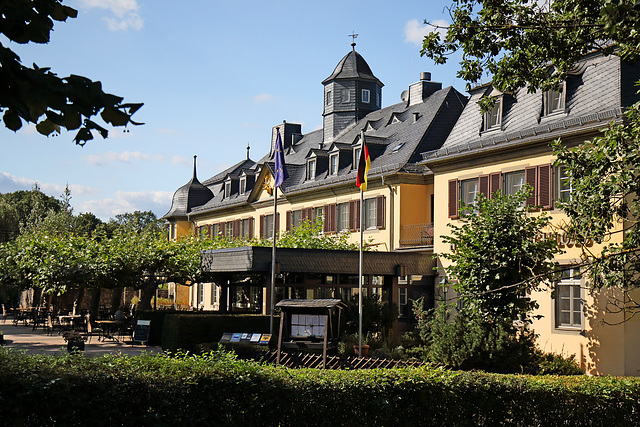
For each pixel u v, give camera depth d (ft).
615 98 66.54
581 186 42.24
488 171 79.66
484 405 32.12
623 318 62.13
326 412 28.32
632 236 41.63
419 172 99.86
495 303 57.77
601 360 63.87
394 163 103.30
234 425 26.23
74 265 92.94
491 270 57.62
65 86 11.16
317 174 124.98
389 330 79.30
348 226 111.65
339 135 142.31
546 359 63.82
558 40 39.70
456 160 84.43
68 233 106.63
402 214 99.60
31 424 22.39
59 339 88.33
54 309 134.62
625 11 23.13
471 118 86.22
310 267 82.53
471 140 83.82
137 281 99.60
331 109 144.56
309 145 152.15
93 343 85.61
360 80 142.82
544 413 33.24
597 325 64.54
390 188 101.60
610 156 41.37
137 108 11.79
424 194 101.50
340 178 113.50
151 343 86.43
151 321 86.99
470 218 61.05
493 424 32.22
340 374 29.76
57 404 22.68
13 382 22.24
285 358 62.90
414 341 73.51
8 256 99.04
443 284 62.08
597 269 42.52
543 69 42.65
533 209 59.82
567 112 71.67
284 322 64.13
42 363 24.68
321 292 98.73
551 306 69.87
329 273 83.76
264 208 142.10
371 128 129.18
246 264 82.28
